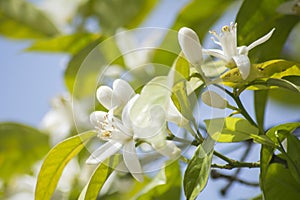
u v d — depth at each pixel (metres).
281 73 0.39
